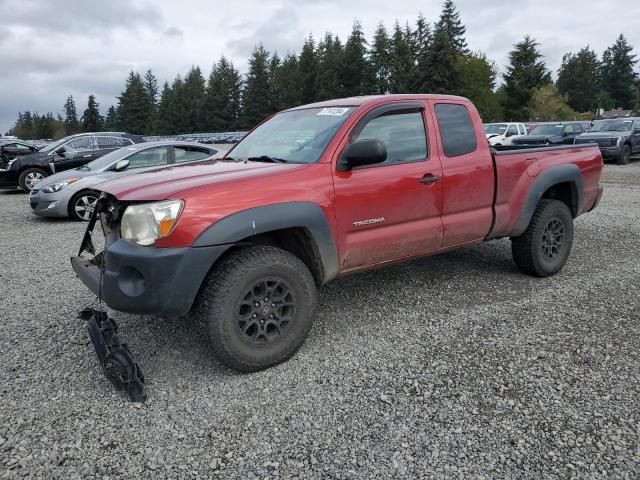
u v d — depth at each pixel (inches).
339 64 2847.0
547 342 145.5
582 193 213.0
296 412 113.7
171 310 121.0
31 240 308.2
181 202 119.9
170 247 119.1
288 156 152.8
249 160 160.2
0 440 104.6
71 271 232.2
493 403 115.5
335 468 95.7
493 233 184.5
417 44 3267.7
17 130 5383.9
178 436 106.0
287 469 95.8
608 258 233.6
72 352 145.3
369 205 148.6
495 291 189.2
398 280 203.3
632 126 775.1
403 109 161.6
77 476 94.4
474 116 180.7
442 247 171.8
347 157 140.6
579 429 105.7
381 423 109.0
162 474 95.0
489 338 148.8
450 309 172.1
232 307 124.7
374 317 166.7
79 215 374.0
